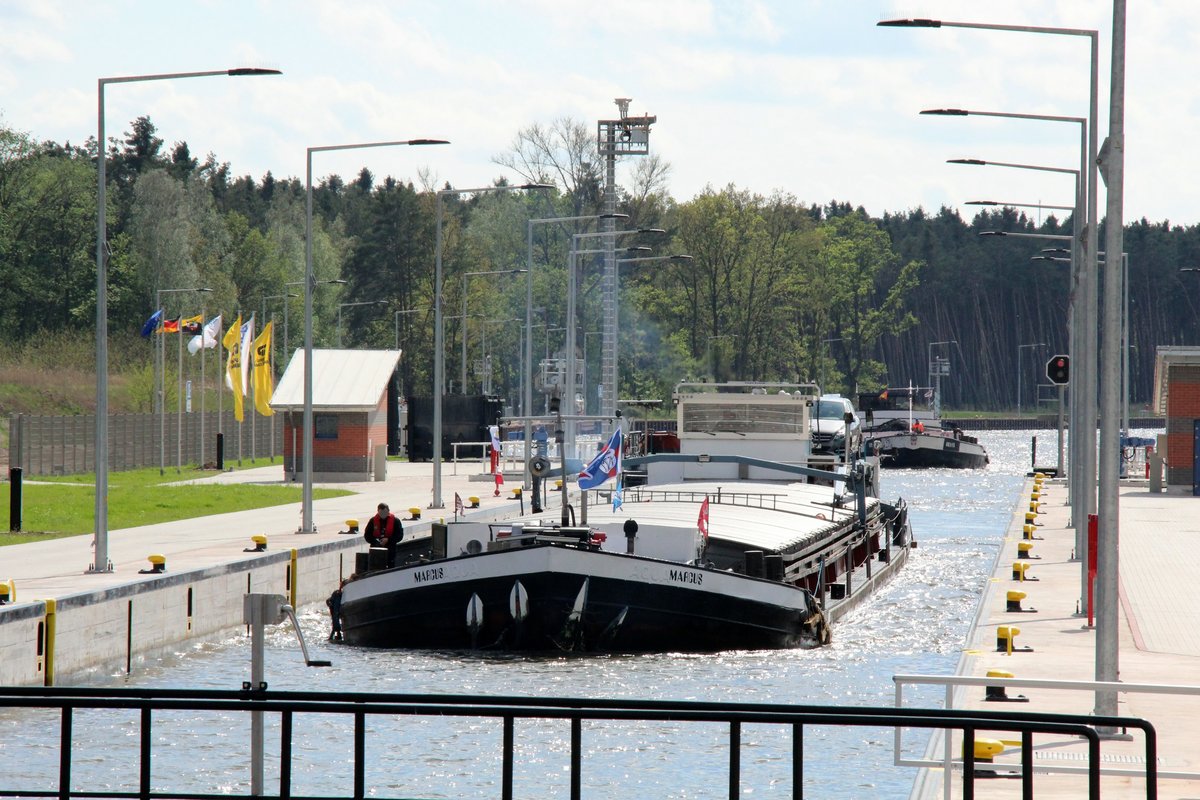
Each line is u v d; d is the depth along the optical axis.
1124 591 77.19
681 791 45.09
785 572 74.56
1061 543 106.25
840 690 61.44
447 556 76.19
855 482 98.69
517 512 131.38
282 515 121.12
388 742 52.03
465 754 50.09
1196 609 70.19
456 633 70.75
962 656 55.09
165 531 104.88
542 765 48.38
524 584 68.31
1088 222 77.12
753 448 107.56
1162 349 160.62
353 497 145.38
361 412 175.00
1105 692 41.84
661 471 107.75
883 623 81.06
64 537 98.69
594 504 89.75
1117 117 43.62
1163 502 148.00
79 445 189.88
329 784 46.41
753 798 44.09
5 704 27.28
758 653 70.19
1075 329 133.25
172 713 57.34
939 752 41.00
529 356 167.75
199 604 77.44
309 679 64.19
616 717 26.66
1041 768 35.62
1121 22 43.50
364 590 71.94
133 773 48.19
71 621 64.38
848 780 46.22
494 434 149.75
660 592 68.69
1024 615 68.06
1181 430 161.88
